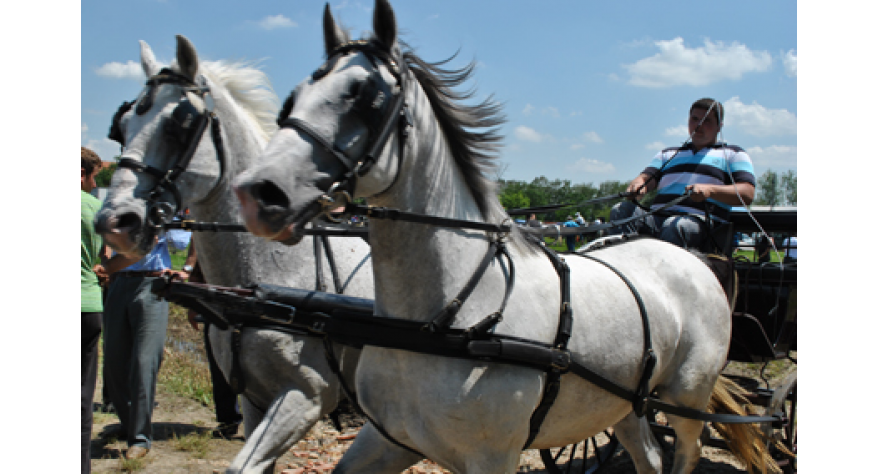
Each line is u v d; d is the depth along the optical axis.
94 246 3.65
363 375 2.26
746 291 3.98
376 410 2.23
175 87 2.71
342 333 2.21
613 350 2.50
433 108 2.21
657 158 4.59
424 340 2.04
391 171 1.95
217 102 2.87
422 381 2.07
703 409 3.10
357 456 2.40
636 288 2.78
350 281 3.02
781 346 3.95
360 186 1.92
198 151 2.74
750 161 4.14
